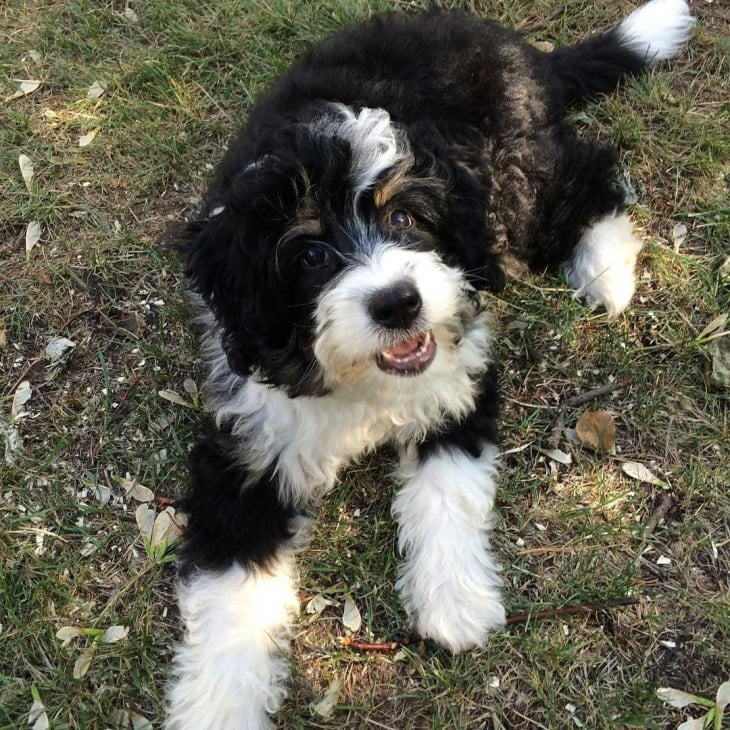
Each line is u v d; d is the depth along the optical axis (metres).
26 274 0.70
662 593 0.57
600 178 0.67
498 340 0.66
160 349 0.66
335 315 0.47
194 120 0.76
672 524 0.59
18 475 0.62
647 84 0.75
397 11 0.77
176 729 0.52
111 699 0.54
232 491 0.55
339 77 0.59
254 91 0.77
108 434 0.63
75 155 0.75
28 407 0.64
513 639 0.55
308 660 0.56
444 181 0.51
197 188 0.73
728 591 0.57
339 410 0.54
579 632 0.55
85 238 0.71
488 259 0.54
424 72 0.60
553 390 0.64
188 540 0.55
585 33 0.80
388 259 0.47
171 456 0.62
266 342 0.50
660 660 0.55
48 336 0.67
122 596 0.58
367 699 0.54
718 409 0.63
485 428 0.59
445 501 0.57
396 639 0.56
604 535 0.58
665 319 0.66
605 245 0.67
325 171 0.46
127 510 0.61
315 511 0.60
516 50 0.66
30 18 0.83
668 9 0.76
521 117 0.63
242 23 0.80
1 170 0.74
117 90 0.78
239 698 0.52
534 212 0.65
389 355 0.49
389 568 0.58
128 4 0.83
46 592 0.57
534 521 0.59
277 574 0.56
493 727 0.53
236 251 0.48
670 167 0.72
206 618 0.53
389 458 0.62
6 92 0.79
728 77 0.77
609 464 0.61
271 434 0.55
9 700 0.54
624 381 0.64
